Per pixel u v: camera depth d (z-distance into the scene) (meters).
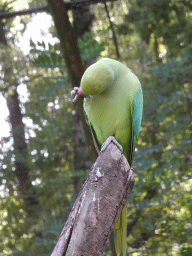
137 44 11.32
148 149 6.79
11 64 10.45
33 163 12.57
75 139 10.92
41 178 12.47
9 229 12.46
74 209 2.40
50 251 7.54
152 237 9.11
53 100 11.48
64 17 4.75
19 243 11.66
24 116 11.33
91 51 4.81
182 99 8.13
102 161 2.54
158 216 8.40
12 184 13.32
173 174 7.79
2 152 12.90
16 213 12.86
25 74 10.80
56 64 4.85
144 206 7.40
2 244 11.91
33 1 8.12
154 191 8.12
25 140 13.10
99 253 2.30
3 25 13.74
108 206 2.42
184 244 7.68
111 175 2.49
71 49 4.75
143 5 9.11
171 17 10.21
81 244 2.28
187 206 8.96
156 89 8.08
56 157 12.59
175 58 8.54
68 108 11.96
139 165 6.84
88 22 8.84
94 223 2.33
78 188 9.39
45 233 6.94
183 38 10.20
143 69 10.11
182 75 7.87
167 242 8.91
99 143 4.10
